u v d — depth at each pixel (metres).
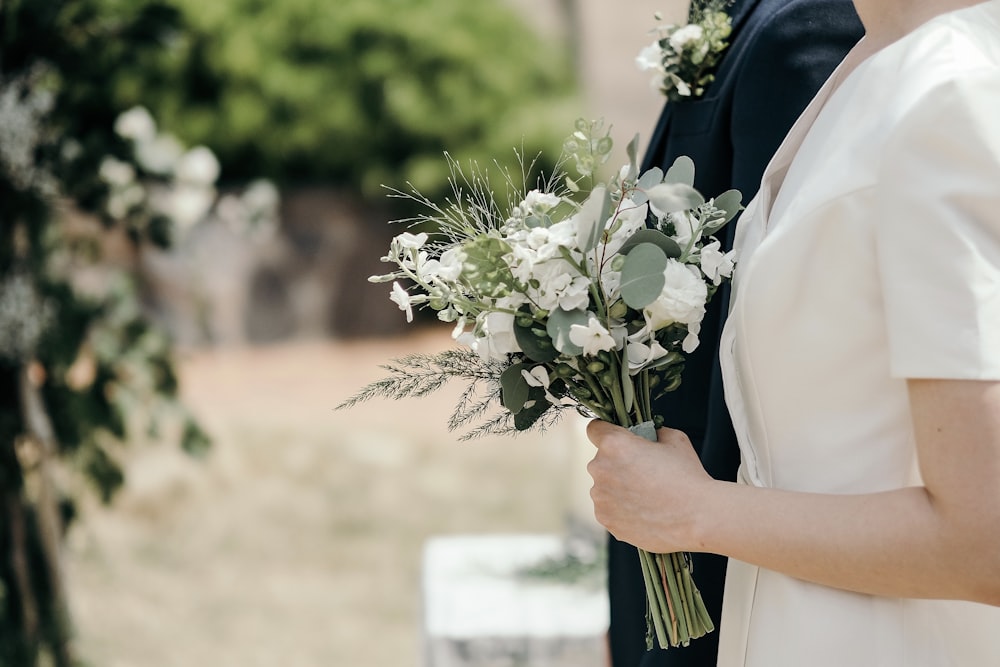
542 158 10.16
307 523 5.76
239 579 5.05
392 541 5.58
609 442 1.23
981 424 0.99
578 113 10.19
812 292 1.13
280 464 6.48
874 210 1.08
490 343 1.26
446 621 2.59
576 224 1.20
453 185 1.34
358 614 4.75
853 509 1.08
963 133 1.01
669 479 1.20
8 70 2.62
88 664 2.93
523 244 1.23
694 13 1.74
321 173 10.03
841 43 1.54
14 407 2.69
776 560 1.12
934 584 1.03
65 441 2.90
